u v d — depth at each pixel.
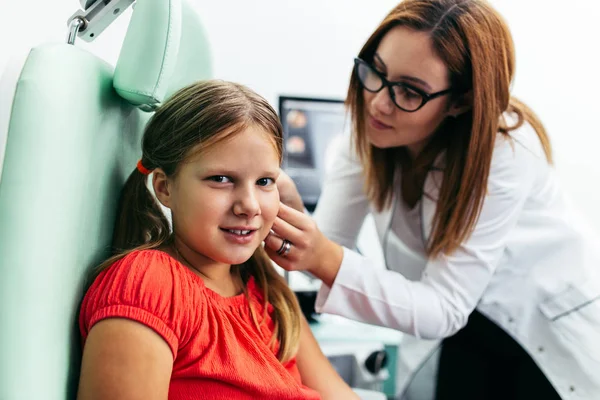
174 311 0.68
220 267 0.81
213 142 0.70
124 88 0.73
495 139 1.02
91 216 0.72
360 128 1.15
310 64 1.98
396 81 0.99
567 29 2.01
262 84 1.95
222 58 1.91
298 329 0.89
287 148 1.80
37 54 0.63
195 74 0.94
